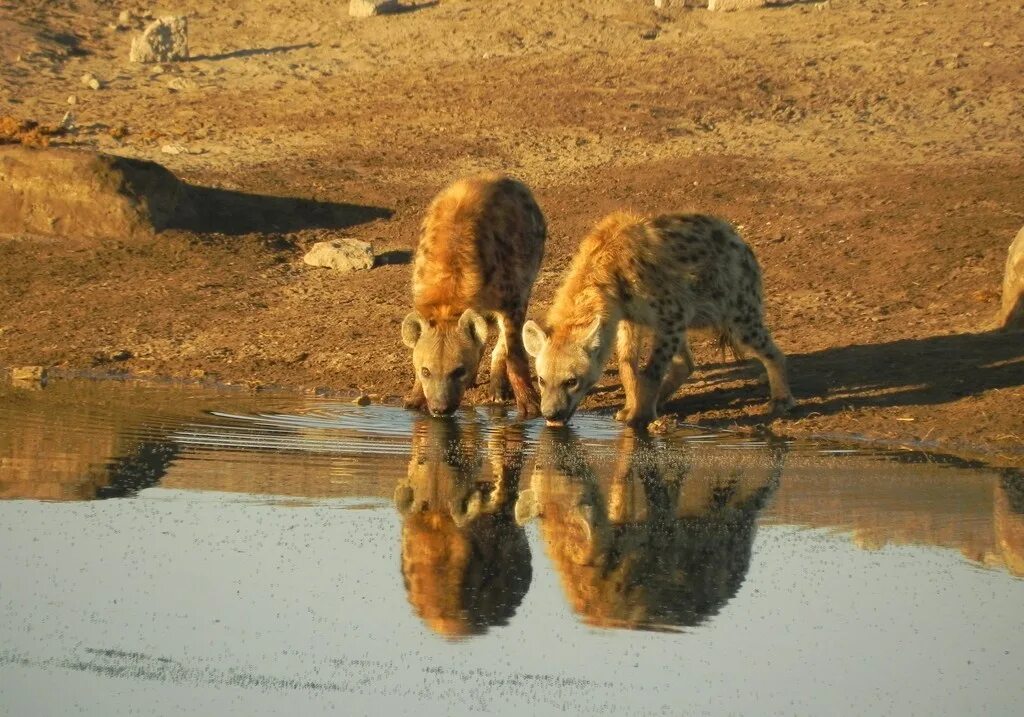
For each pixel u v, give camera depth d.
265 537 29.14
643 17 100.00
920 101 79.81
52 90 90.50
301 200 70.06
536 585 26.33
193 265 61.22
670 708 21.22
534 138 78.62
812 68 86.81
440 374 40.47
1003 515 30.98
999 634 24.12
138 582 26.34
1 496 31.78
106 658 22.91
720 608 25.25
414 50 97.50
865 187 66.44
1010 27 91.38
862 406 42.25
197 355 50.72
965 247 57.16
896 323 50.62
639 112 80.88
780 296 54.91
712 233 41.78
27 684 21.92
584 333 39.59
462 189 43.38
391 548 28.48
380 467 35.22
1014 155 70.19
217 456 35.91
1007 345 46.78
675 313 40.78
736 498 32.50
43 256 61.75
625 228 40.91
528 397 43.09
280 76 93.69
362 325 53.75
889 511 31.39
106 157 65.31
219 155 77.00
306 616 24.75
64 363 49.75
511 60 93.50
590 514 31.03
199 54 99.25
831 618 24.80
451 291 41.22
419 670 22.55
